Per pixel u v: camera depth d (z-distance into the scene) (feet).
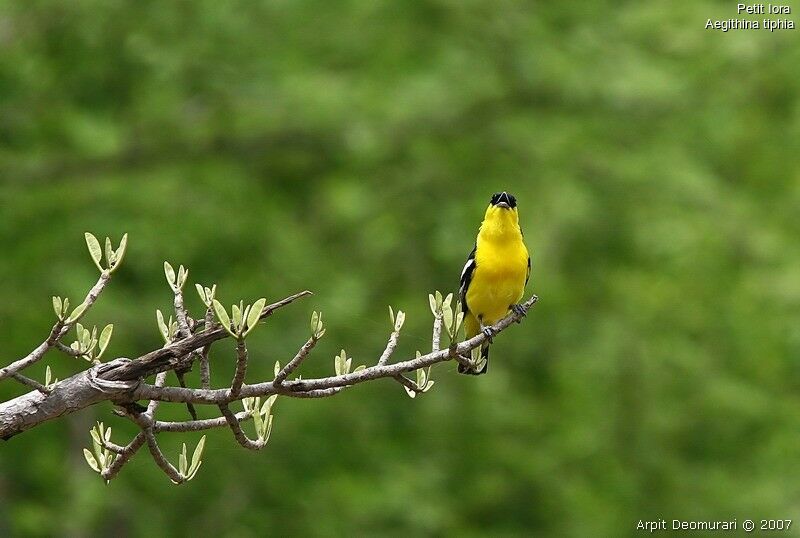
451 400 53.36
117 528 52.85
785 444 54.13
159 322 15.53
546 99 55.98
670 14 53.36
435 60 53.72
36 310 47.47
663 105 55.72
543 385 56.95
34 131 50.08
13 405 14.37
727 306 55.83
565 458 53.83
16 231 49.32
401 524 50.90
